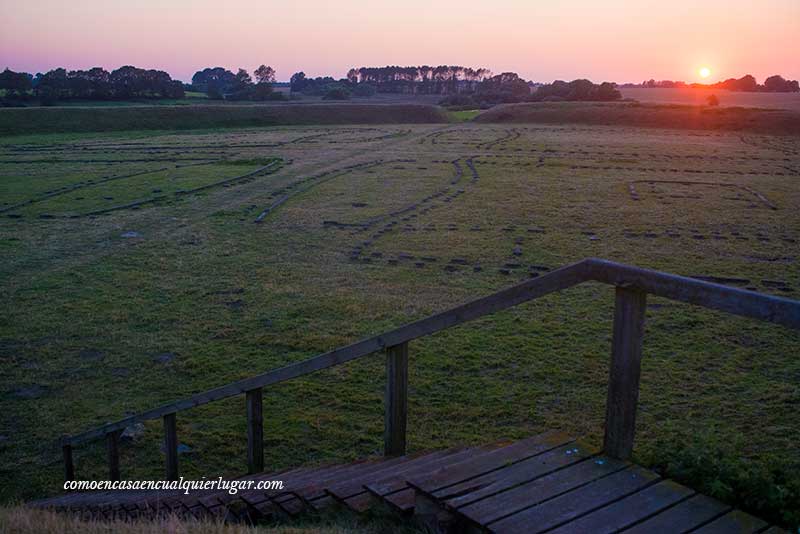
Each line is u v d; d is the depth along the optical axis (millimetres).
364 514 4320
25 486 9172
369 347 5438
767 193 32875
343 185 35219
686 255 20828
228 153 51594
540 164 44125
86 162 46188
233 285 18125
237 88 148875
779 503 3549
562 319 14734
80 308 16344
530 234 23766
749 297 3354
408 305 16266
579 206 29109
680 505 3617
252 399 6734
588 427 9984
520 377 11898
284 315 15711
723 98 185500
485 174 39281
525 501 3701
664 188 34281
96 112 80188
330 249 21906
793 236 23500
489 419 10398
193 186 35000
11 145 59656
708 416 10078
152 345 14016
